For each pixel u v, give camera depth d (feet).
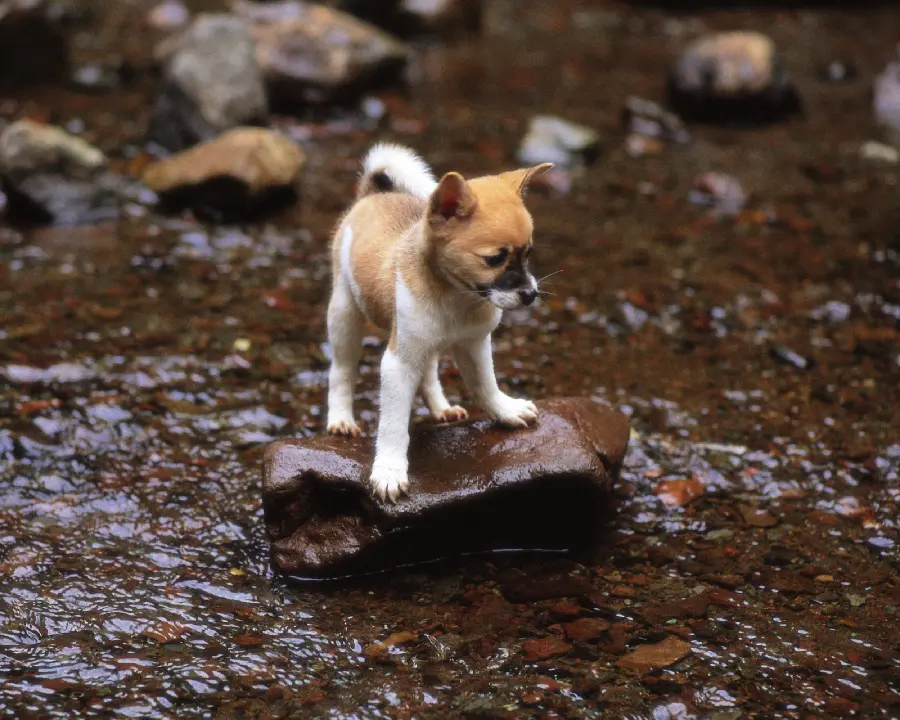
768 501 20.48
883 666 15.97
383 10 50.31
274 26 42.63
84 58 46.42
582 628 16.80
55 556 18.38
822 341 26.68
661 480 21.11
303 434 22.26
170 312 27.22
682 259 31.27
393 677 15.69
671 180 37.06
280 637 16.56
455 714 14.94
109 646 16.28
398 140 39.73
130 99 42.27
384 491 17.56
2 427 21.88
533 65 48.78
